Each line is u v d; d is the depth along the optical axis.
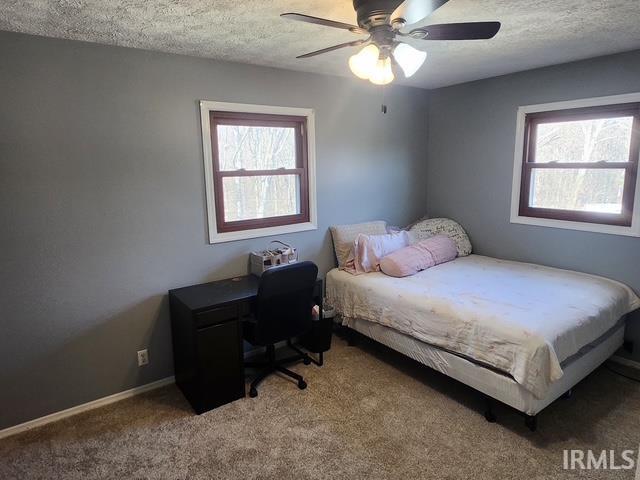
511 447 2.16
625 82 2.86
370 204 3.96
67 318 2.49
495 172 3.74
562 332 2.21
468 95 3.87
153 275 2.78
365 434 2.29
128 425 2.43
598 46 2.69
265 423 2.42
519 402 2.19
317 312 3.20
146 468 2.07
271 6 1.92
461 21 2.19
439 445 2.19
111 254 2.60
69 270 2.47
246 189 3.19
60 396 2.52
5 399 2.35
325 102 3.49
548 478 1.94
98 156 2.49
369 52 1.79
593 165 3.11
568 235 3.29
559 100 3.22
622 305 2.79
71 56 2.35
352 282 3.28
